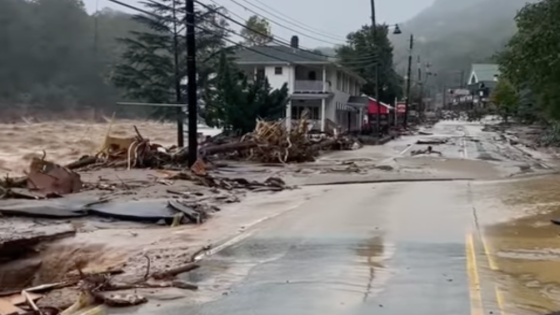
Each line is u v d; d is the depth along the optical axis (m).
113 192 15.99
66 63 30.20
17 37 25.92
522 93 46.16
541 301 6.53
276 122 30.44
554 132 41.25
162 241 10.22
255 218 12.69
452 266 8.16
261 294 6.85
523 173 22.88
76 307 6.41
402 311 6.16
